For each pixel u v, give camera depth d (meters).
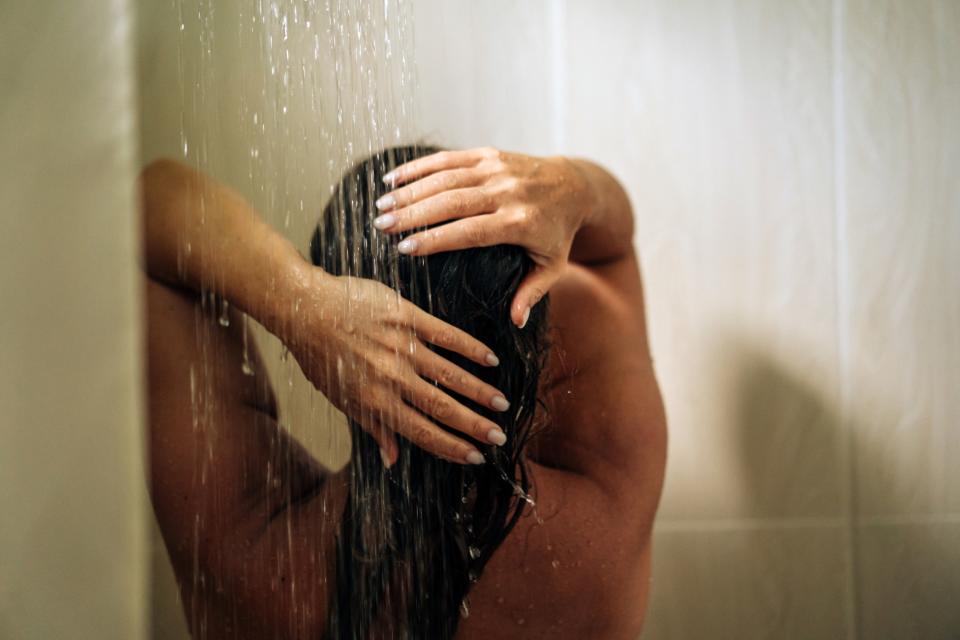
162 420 0.50
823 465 1.02
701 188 1.01
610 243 0.67
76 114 0.47
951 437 1.03
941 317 1.04
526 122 0.99
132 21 0.49
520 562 0.56
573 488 0.60
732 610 1.01
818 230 1.02
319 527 0.52
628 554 0.60
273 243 0.48
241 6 0.57
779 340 1.02
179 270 0.48
